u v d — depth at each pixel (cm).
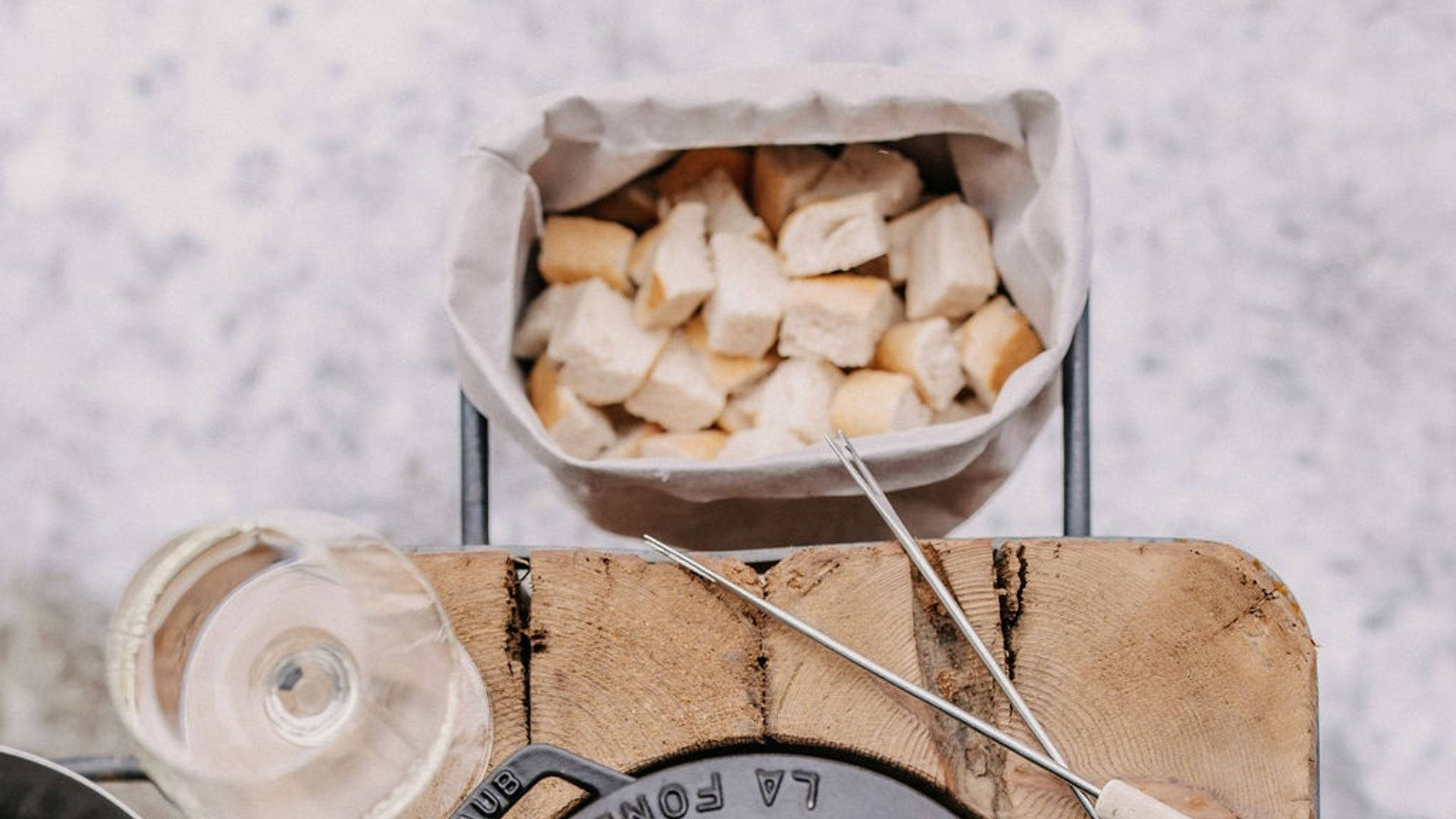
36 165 110
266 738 75
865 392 92
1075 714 79
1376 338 108
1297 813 78
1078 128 109
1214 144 109
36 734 103
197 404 109
